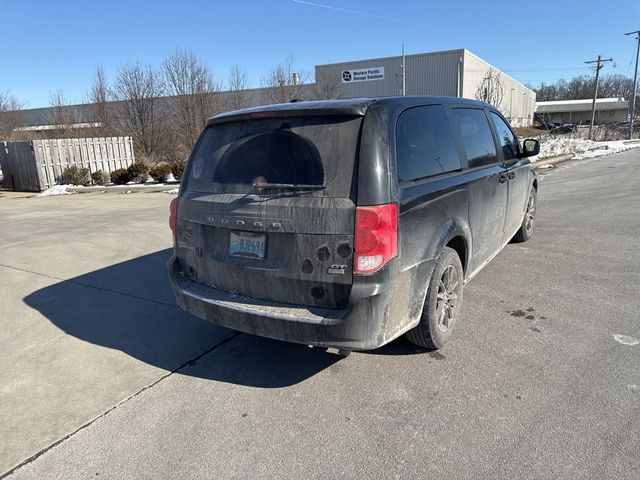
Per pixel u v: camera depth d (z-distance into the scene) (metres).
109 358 3.75
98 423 2.93
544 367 3.31
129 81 26.62
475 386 3.13
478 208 4.08
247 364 3.60
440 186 3.41
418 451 2.56
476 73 47.97
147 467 2.54
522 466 2.40
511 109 65.69
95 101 27.20
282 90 31.02
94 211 11.21
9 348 3.97
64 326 4.38
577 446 2.52
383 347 3.73
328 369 3.46
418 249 3.14
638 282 4.83
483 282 5.00
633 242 6.28
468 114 4.39
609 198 9.62
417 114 3.45
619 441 2.54
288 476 2.43
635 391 2.98
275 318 2.96
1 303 5.00
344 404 3.02
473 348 3.62
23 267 6.31
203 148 3.54
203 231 3.37
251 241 3.12
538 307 4.32
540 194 10.46
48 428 2.89
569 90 128.00
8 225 9.70
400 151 3.07
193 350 3.86
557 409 2.84
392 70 47.31
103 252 6.97
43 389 3.33
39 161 16.55
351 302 2.79
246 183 3.17
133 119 27.16
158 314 4.61
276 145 3.10
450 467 2.43
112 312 4.68
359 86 49.19
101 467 2.55
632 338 3.66
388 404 2.99
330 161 2.89
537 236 6.75
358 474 2.42
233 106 27.17
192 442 2.73
